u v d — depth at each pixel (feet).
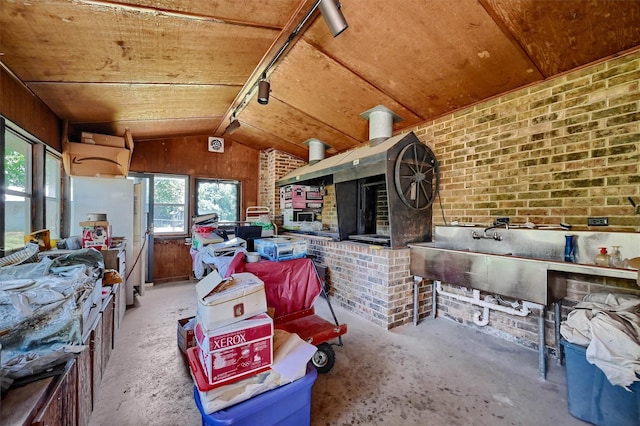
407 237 10.28
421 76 8.68
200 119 13.61
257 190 18.93
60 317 4.11
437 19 6.51
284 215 17.24
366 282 10.50
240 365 4.48
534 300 6.81
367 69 8.78
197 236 10.53
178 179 16.69
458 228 9.36
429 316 10.84
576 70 7.23
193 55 7.71
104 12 5.37
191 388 6.35
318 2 6.00
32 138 8.43
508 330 8.74
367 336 9.04
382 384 6.54
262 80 8.94
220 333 4.34
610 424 5.10
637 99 6.35
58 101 8.93
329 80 9.77
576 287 7.36
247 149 18.58
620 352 4.91
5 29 5.41
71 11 5.19
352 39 7.60
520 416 5.55
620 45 6.30
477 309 9.59
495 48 7.06
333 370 7.09
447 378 6.79
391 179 9.85
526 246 7.75
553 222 7.67
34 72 7.03
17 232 8.10
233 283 5.07
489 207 9.12
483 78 8.20
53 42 6.01
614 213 6.67
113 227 11.39
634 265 4.88
